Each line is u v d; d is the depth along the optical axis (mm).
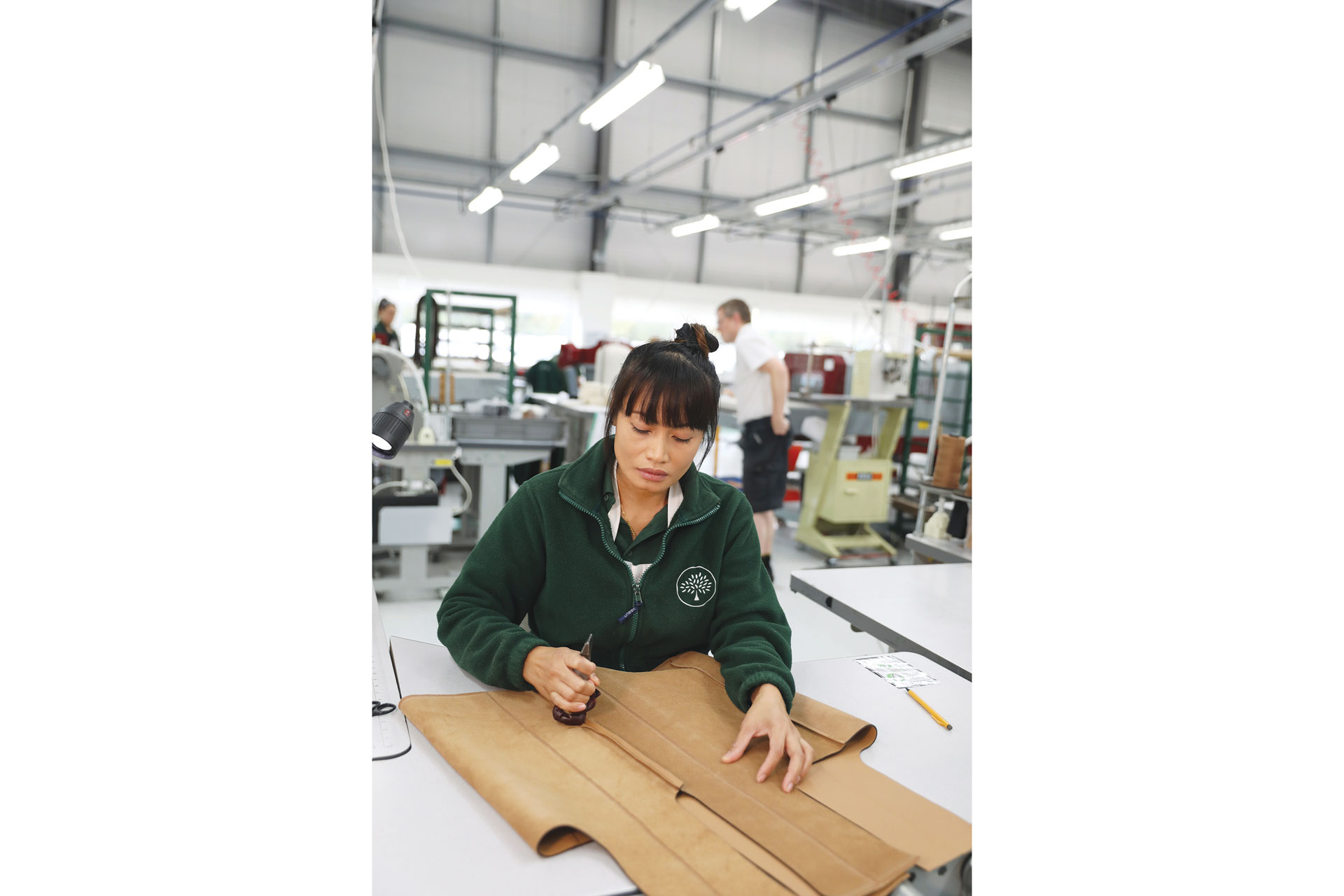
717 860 693
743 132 7141
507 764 820
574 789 785
